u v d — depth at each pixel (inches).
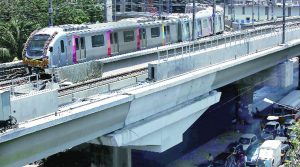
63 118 936.3
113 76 1375.5
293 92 2578.7
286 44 2059.5
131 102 1144.2
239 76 1808.6
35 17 2588.6
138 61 1680.6
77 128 1020.5
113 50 1722.4
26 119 916.6
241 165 1715.1
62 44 1467.8
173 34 2130.9
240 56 1740.9
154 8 3843.5
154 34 1979.6
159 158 1791.3
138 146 1294.3
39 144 942.4
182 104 1417.3
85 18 2851.9
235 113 2202.3
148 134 1266.0
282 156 1755.7
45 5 2655.0
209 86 1546.5
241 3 4702.3
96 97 1104.8
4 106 850.1
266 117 2219.5
